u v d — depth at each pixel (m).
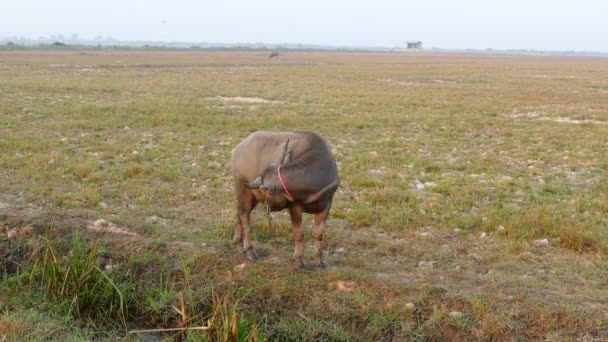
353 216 10.67
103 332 7.47
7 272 8.70
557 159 16.08
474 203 11.68
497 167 14.89
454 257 8.95
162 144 17.00
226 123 21.00
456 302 7.38
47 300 7.84
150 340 7.42
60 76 42.94
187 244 9.11
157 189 12.12
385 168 14.65
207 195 11.90
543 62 109.19
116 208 10.88
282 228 9.85
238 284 8.05
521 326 7.00
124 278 8.38
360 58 112.06
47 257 8.16
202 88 34.97
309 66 71.00
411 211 11.02
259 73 53.50
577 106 29.50
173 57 92.25
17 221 9.59
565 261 8.78
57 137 17.50
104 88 33.09
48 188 11.83
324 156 7.89
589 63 107.62
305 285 7.90
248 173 8.45
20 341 6.77
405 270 8.45
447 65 81.50
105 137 17.95
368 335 7.22
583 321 6.96
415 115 24.53
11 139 16.66
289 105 27.45
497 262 8.75
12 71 47.53
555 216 10.49
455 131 20.83
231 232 9.73
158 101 26.95
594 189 12.85
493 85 43.88
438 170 14.64
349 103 29.03
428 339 7.09
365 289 7.77
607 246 9.17
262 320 7.56
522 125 22.50
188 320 7.14
